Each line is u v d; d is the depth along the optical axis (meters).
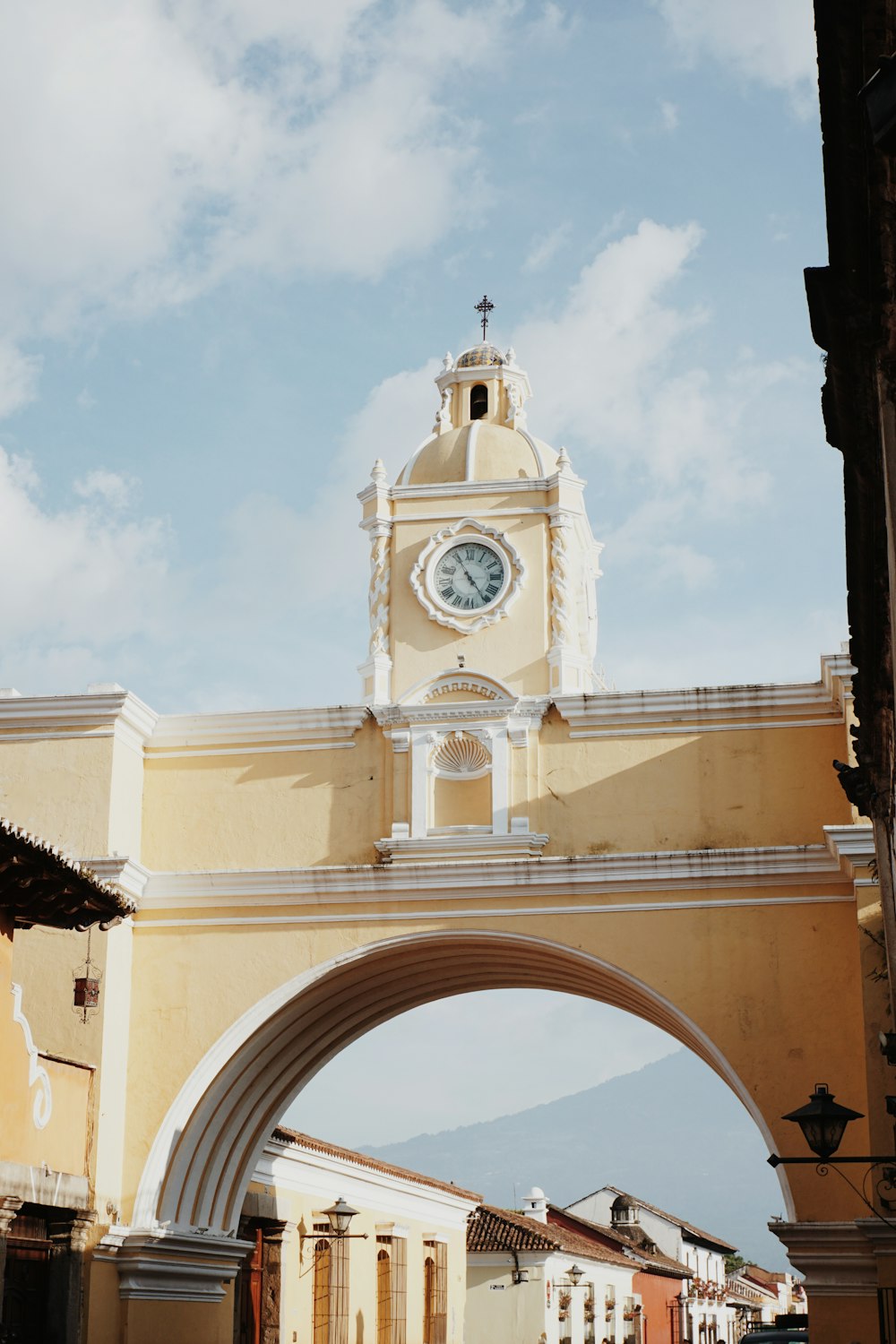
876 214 7.57
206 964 19.69
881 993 16.94
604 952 18.78
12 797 19.77
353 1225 27.70
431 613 20.16
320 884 19.52
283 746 20.30
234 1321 22.06
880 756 13.52
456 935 19.28
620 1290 43.94
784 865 18.48
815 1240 16.94
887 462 8.10
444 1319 32.16
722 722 19.31
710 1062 18.91
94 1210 18.20
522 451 21.11
